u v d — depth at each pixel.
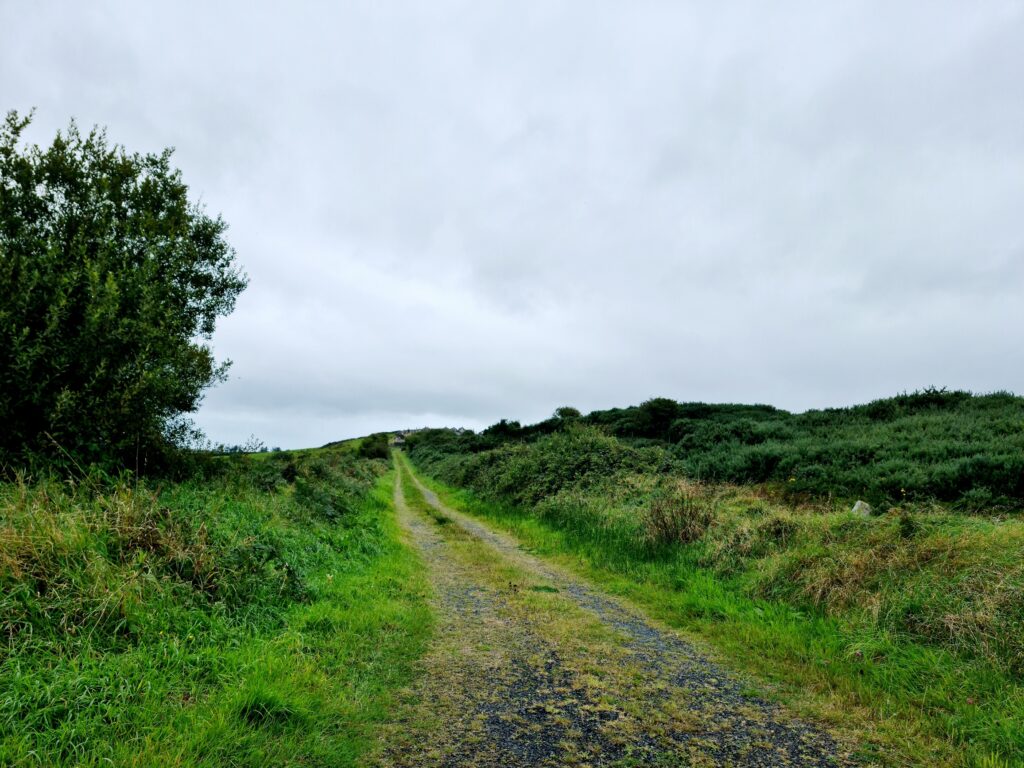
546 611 7.20
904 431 17.92
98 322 7.38
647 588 8.18
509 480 20.44
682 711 4.34
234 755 3.31
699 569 8.53
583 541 11.62
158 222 10.43
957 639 4.98
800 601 6.64
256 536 7.24
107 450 7.70
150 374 7.81
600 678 5.01
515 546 12.70
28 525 4.89
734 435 24.08
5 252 7.36
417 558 10.95
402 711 4.25
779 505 12.50
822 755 3.68
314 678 4.48
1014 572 5.48
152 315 8.27
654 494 13.23
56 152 9.55
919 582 5.95
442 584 8.78
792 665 5.24
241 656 4.57
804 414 26.86
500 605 7.55
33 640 3.90
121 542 5.38
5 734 3.12
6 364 6.75
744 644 5.84
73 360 7.32
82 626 4.22
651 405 33.75
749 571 7.96
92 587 4.51
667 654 5.67
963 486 11.36
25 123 9.20
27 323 7.11
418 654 5.50
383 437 101.69
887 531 7.22
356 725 3.93
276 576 6.43
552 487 17.47
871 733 3.98
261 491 11.51
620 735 3.94
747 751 3.72
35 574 4.50
